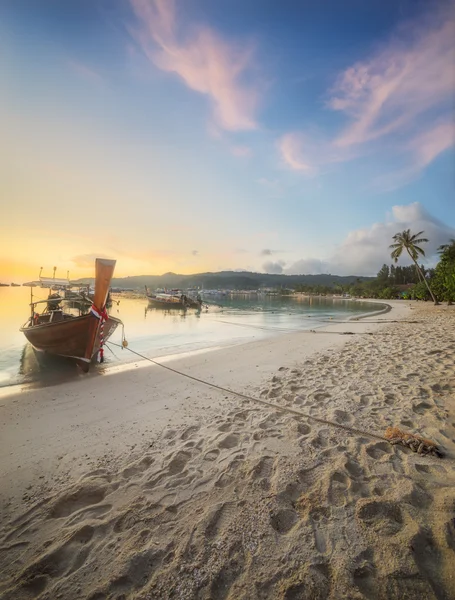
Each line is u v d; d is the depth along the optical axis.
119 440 4.05
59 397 6.02
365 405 4.73
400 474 2.85
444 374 6.02
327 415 4.43
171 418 4.75
